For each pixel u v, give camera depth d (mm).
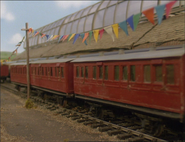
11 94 17219
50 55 16391
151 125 6207
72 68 9852
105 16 13891
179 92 4648
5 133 6965
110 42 11219
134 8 11719
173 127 6113
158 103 5215
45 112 10055
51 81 11195
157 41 8148
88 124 7727
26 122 8281
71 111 9594
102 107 8258
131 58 6020
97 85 7691
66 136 6543
